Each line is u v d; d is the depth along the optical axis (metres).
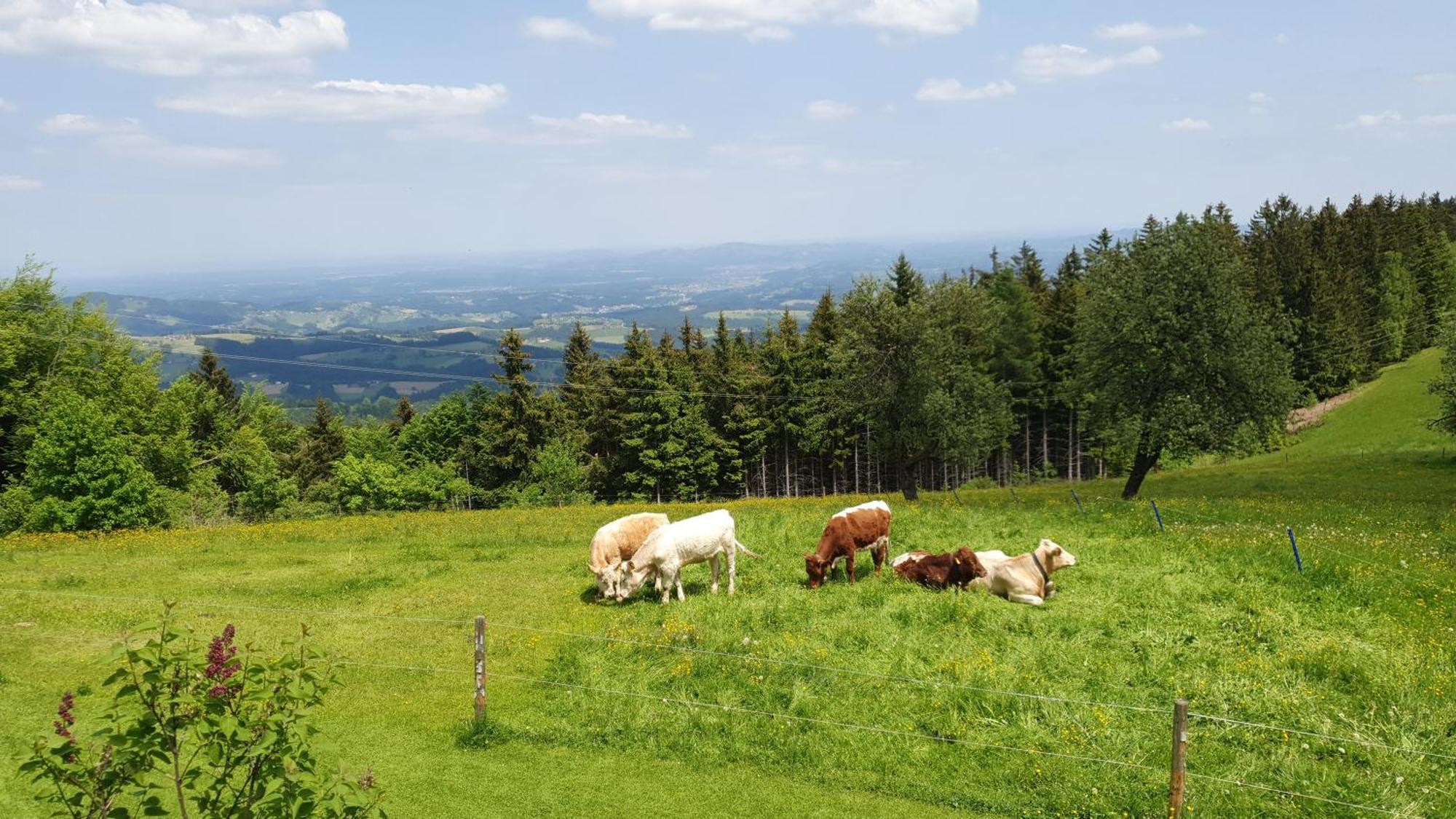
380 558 22.39
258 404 77.75
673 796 9.70
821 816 9.30
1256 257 89.62
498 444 70.31
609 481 72.38
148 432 47.44
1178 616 14.34
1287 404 36.09
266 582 19.44
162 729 5.49
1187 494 41.66
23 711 11.41
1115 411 38.53
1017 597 15.55
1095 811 9.09
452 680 12.88
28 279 46.75
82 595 18.06
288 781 5.76
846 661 12.70
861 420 48.81
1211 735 10.33
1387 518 26.47
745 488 74.62
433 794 9.69
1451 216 127.88
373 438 77.75
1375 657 12.12
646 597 17.08
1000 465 76.31
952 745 10.50
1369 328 83.94
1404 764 9.42
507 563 21.12
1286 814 8.79
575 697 12.12
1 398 43.34
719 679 12.34
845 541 17.06
